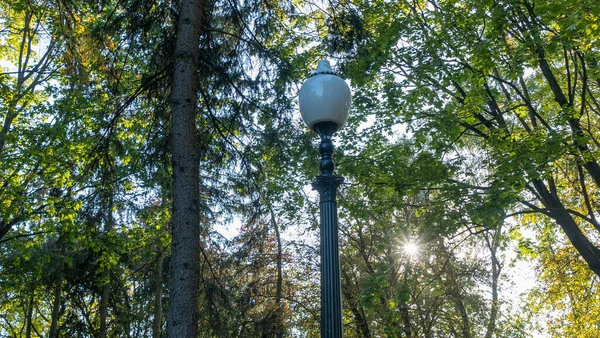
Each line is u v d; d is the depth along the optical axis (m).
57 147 15.20
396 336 14.39
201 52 8.94
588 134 12.52
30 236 17.03
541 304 20.72
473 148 17.89
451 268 17.09
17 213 15.85
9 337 25.06
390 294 16.11
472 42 12.20
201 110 9.02
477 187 11.88
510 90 15.03
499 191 10.62
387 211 14.70
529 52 11.34
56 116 15.87
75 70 11.75
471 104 12.00
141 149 9.20
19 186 15.97
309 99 4.95
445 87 13.11
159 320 19.86
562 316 20.95
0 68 17.81
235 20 9.27
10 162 15.79
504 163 10.91
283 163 10.10
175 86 8.05
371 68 13.05
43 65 16.97
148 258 17.73
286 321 19.81
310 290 19.98
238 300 18.17
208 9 9.02
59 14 11.23
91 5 9.30
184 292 7.04
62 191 15.26
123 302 22.67
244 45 9.34
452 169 12.34
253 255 20.55
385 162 13.05
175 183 7.57
